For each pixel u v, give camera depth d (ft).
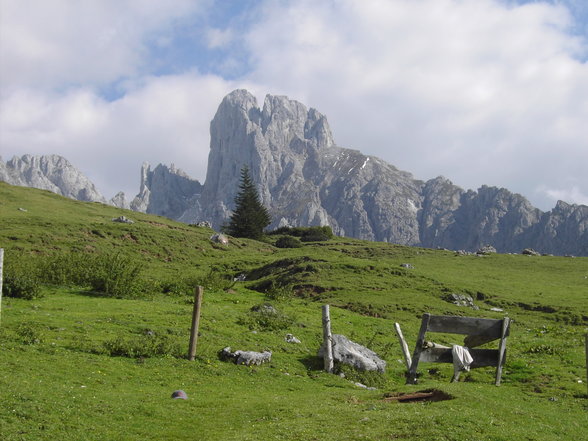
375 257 306.55
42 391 55.36
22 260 150.00
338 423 49.57
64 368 68.90
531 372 82.07
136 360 78.43
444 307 176.04
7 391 52.90
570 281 240.94
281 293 156.25
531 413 54.95
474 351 74.74
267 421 52.21
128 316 103.96
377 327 135.74
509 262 290.15
